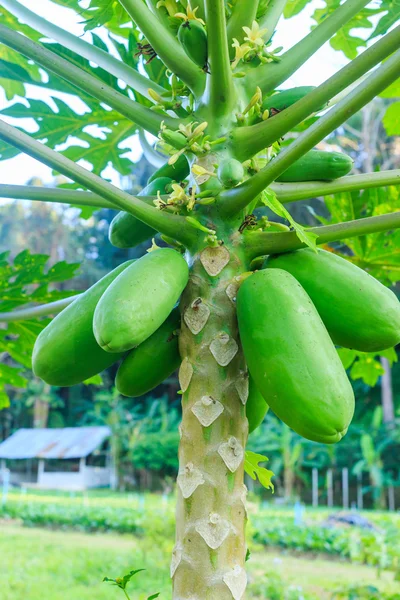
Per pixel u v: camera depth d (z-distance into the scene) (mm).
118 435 17984
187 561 1091
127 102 1286
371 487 14500
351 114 1107
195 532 1097
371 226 1247
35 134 1767
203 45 1215
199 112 1265
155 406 18594
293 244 1194
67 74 1271
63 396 23641
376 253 1901
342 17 1299
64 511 10344
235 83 1283
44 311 1651
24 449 18953
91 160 1907
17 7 1451
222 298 1174
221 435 1132
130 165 1936
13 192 1251
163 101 1280
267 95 1354
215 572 1085
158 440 17453
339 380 1043
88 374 1242
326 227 1258
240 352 1169
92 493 16594
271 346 1058
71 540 8812
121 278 1090
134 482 17875
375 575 6520
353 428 16094
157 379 1242
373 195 1887
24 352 2178
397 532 8469
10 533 9352
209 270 1184
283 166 1144
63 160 1135
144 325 1055
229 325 1169
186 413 1150
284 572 6672
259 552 8031
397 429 15500
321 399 1025
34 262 1927
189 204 1189
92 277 23062
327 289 1162
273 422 15703
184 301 1191
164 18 1317
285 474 14789
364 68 1099
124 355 1277
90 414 20203
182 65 1261
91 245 25375
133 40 1697
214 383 1146
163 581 6312
